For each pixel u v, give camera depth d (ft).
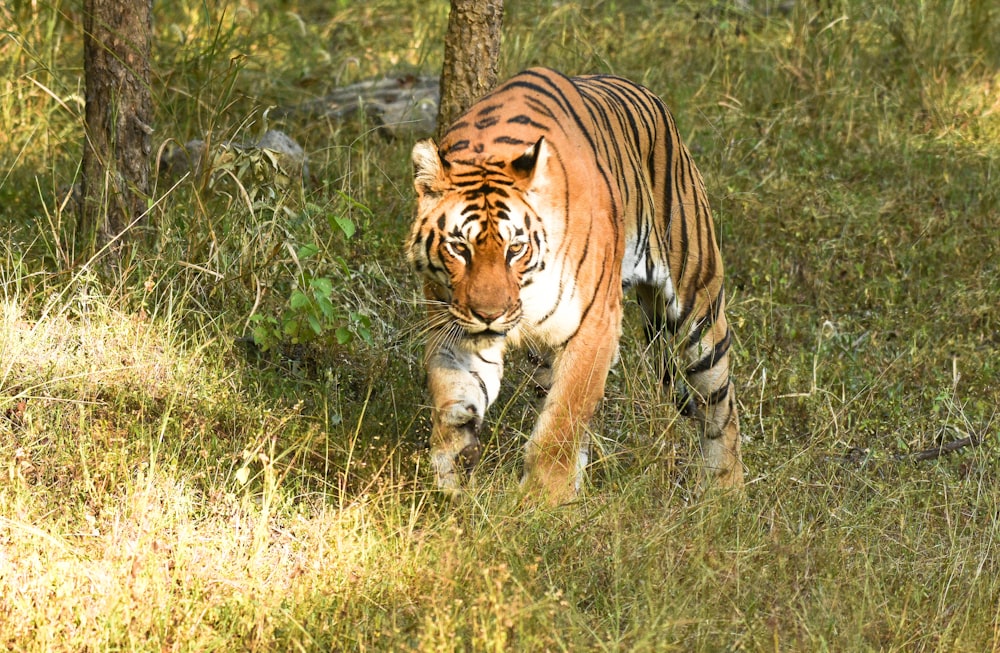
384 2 70.74
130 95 37.17
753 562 26.48
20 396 28.94
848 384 37.17
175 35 60.85
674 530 27.09
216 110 43.39
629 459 31.37
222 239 37.14
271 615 22.93
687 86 58.13
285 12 69.72
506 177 27.45
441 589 24.23
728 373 34.40
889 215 48.44
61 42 57.16
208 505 26.94
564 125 29.50
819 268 44.55
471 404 28.68
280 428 30.32
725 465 33.12
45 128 50.21
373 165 47.29
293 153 45.68
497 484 28.53
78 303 34.09
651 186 33.47
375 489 28.63
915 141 55.26
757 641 23.57
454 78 39.29
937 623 25.12
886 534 28.48
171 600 23.03
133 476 27.20
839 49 59.77
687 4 65.67
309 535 26.25
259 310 36.22
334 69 61.67
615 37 62.80
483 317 26.89
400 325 37.45
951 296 42.63
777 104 57.06
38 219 37.78
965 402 36.27
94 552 24.56
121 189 37.14
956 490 30.63
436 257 27.66
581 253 28.63
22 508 25.07
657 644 22.77
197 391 31.63
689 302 34.14
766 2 68.90
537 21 61.16
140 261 35.58
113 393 30.78
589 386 29.22
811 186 50.24
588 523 27.12
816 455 32.19
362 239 39.73
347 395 34.27
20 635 21.83
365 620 23.24
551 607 23.38
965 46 63.46
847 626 24.36
